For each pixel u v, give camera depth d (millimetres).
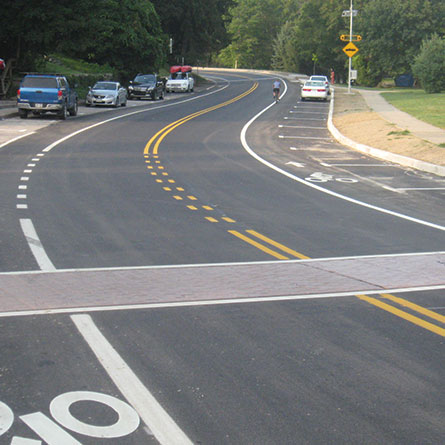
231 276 8719
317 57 106000
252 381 5469
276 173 18531
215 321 6965
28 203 13203
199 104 46312
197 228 11680
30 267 8836
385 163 21203
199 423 4727
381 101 47219
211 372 5637
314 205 14266
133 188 15383
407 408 5020
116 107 42344
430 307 7617
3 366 5633
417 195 15742
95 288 7992
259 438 4523
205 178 17234
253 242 10773
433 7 61531
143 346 6203
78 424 4668
